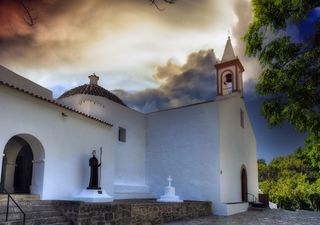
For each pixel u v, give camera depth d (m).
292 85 7.30
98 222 10.15
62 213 9.94
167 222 13.28
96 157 14.33
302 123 7.35
